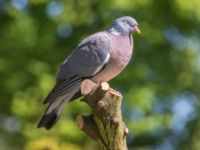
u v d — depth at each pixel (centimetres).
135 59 1836
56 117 968
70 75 990
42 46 1838
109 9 1786
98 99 880
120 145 881
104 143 888
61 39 1852
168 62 1881
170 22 1856
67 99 980
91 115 899
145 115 1816
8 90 1831
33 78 1812
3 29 1867
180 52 1884
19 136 1908
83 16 1811
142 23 1797
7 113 1881
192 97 1931
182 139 1945
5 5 1870
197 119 1934
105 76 997
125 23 1024
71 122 1717
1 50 1848
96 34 1009
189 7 1761
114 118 877
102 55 984
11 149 1920
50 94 966
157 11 1817
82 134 1722
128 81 1812
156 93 1866
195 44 1892
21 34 1844
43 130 1712
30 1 1800
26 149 1692
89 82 892
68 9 1809
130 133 1781
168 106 1895
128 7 1744
